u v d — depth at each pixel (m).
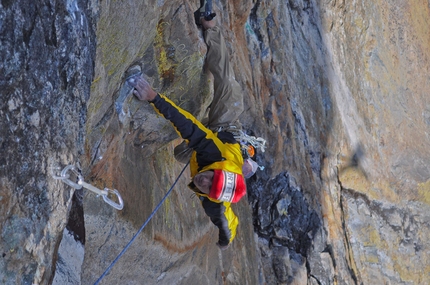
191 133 3.76
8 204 2.03
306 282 9.16
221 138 3.92
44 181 2.24
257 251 8.98
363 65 12.12
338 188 10.61
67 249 2.85
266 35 8.72
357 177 10.96
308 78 10.03
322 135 10.27
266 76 8.87
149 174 4.88
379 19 12.66
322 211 9.83
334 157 10.61
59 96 2.35
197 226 5.92
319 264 9.34
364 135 11.64
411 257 11.39
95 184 3.78
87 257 3.86
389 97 12.72
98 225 3.80
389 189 11.70
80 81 2.54
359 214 10.89
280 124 9.11
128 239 4.23
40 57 2.18
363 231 10.85
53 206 2.30
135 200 4.38
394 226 11.46
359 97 11.80
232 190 3.67
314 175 9.94
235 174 3.72
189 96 4.64
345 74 11.45
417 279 11.27
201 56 4.39
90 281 3.99
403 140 12.67
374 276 10.77
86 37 2.61
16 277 2.06
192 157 4.00
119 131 3.89
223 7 6.91
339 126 10.80
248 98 8.16
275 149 8.99
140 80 3.81
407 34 13.73
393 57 13.13
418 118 13.52
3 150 1.99
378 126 12.16
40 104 2.20
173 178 5.56
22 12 2.05
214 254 6.65
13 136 2.04
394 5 13.38
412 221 11.80
